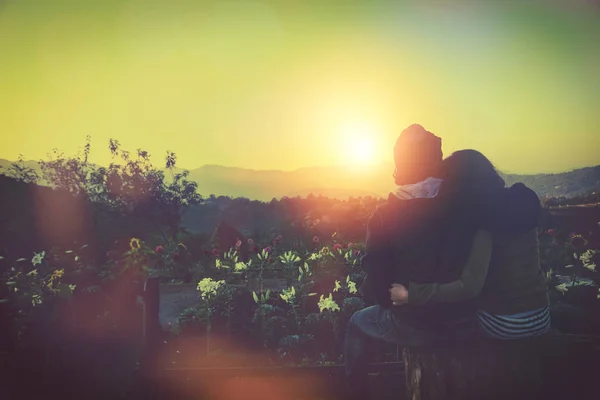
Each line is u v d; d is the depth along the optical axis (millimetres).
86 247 5785
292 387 3400
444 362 2527
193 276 4977
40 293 4410
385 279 2566
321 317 4273
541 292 2480
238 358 3939
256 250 4906
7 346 4102
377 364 3453
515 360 2467
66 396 3453
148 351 3549
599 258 4965
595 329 3939
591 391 2965
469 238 2410
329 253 4770
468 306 2502
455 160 2516
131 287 4898
